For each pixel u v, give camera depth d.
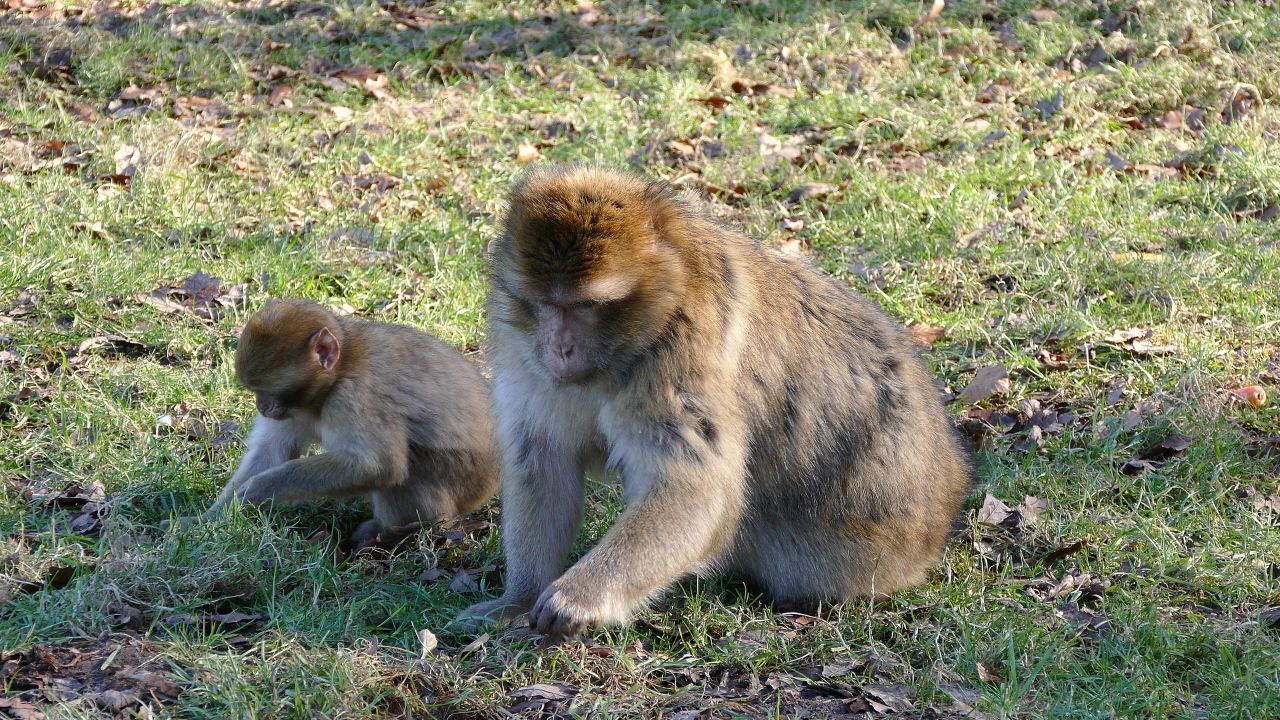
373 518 7.90
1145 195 12.02
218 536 6.75
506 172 12.91
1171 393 8.82
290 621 6.07
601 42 16.06
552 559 6.58
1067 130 13.57
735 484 6.09
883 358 6.76
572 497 6.65
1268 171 12.09
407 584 6.74
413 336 7.95
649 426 5.96
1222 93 14.16
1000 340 9.66
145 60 15.21
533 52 16.03
